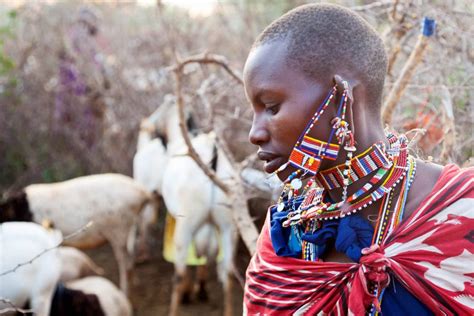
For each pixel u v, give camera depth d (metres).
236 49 5.26
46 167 7.19
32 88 7.26
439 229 0.97
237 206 2.27
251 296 1.12
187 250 4.54
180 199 4.49
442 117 2.08
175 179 4.57
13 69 7.16
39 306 3.43
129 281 5.09
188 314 4.99
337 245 1.03
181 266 4.57
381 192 1.02
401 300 0.99
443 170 1.04
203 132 4.65
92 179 5.04
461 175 1.01
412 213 1.00
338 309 1.01
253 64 1.01
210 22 6.21
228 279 4.53
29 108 7.24
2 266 3.29
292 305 1.05
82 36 6.98
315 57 0.98
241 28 5.54
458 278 0.96
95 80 6.91
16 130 7.22
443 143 2.03
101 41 7.04
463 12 2.25
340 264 1.02
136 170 5.89
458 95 2.22
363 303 0.99
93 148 7.01
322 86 0.98
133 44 6.82
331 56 0.98
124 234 5.03
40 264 3.41
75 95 6.92
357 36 1.00
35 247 3.40
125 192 5.01
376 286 1.00
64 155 7.18
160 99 6.69
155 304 5.18
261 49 1.01
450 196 0.99
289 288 1.06
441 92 2.15
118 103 6.83
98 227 4.94
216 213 4.44
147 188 5.77
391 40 2.48
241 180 2.40
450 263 0.96
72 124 7.04
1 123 7.18
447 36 2.29
